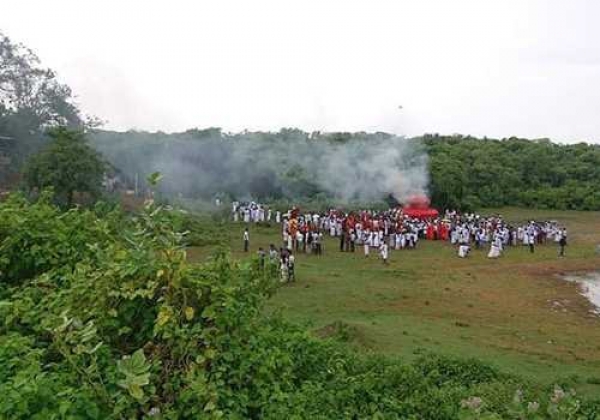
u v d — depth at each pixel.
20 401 4.16
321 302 18.91
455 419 6.08
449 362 9.98
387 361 7.70
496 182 54.09
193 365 4.91
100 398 4.50
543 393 7.75
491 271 27.36
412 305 19.38
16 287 6.55
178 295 5.32
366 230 31.88
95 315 5.30
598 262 30.92
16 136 39.56
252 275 6.07
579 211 52.34
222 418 4.70
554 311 20.39
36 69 41.75
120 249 6.07
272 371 5.47
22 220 7.07
